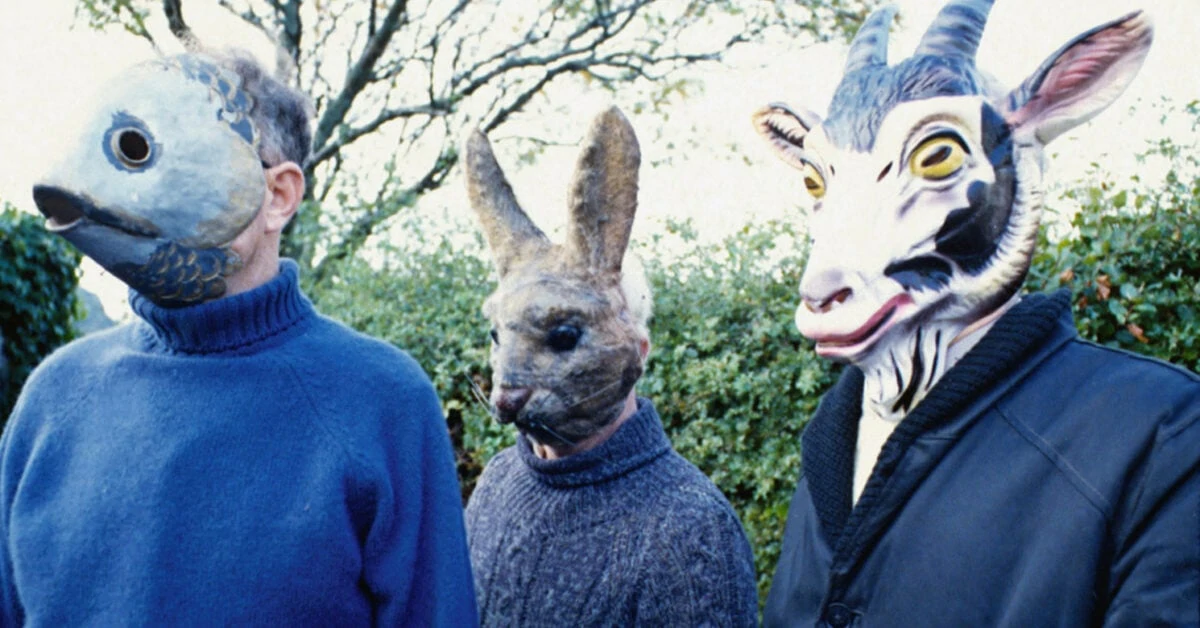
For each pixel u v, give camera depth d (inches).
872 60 53.6
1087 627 41.5
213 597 44.9
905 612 47.4
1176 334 101.2
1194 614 38.5
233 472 47.1
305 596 45.3
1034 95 47.5
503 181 64.1
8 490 51.1
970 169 47.8
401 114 290.8
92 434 49.5
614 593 56.1
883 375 50.9
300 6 275.9
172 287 48.5
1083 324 104.5
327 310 160.2
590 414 58.6
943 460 48.3
